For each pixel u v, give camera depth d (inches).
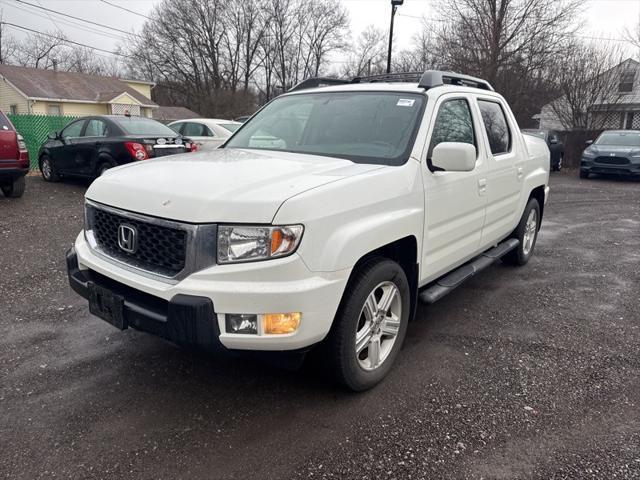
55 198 382.0
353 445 104.0
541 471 97.6
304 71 2263.8
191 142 414.9
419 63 1434.5
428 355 145.0
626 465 99.6
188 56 2049.7
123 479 93.5
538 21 993.5
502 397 123.5
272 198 98.5
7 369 132.0
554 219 368.5
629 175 629.6
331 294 102.8
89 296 118.6
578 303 190.2
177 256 102.2
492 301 190.7
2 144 335.0
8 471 95.1
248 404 118.3
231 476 94.7
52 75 1317.7
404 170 126.0
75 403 117.3
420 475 95.9
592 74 910.4
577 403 121.6
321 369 118.1
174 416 113.1
